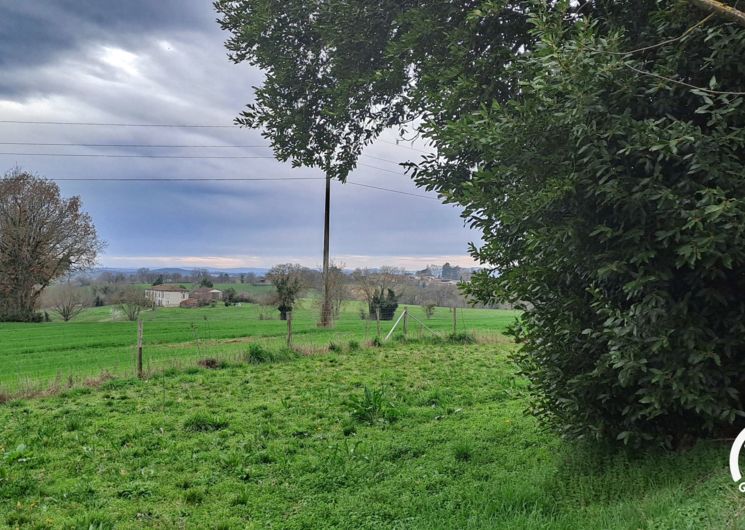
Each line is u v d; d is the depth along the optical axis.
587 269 4.71
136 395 11.64
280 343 18.59
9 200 42.72
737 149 4.09
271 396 11.34
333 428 8.71
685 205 3.97
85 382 12.55
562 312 5.07
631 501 4.31
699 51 4.46
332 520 5.28
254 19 7.49
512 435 7.63
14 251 42.56
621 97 4.38
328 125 8.29
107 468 6.92
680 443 5.01
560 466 5.64
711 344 4.04
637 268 4.41
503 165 4.94
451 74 5.70
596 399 5.04
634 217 4.20
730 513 3.42
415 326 28.61
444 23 5.95
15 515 5.48
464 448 6.91
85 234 44.69
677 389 4.04
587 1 5.12
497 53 5.54
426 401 10.65
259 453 7.35
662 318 4.15
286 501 5.84
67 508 5.72
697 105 4.46
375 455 7.09
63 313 41.97
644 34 4.76
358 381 12.80
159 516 5.52
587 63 4.11
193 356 16.38
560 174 4.56
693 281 4.24
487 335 21.69
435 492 5.77
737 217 3.68
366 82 6.85
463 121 4.92
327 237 29.69
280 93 8.02
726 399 4.11
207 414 9.32
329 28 6.76
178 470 6.88
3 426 9.12
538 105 4.54
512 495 5.07
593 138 4.22
